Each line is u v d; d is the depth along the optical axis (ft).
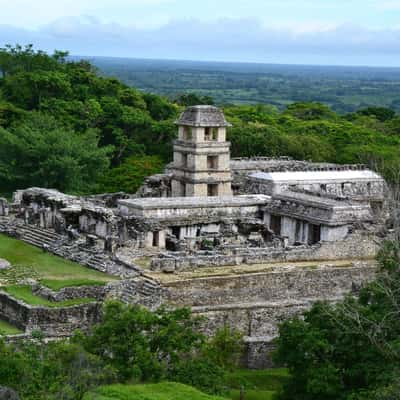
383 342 166.20
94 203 293.43
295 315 211.20
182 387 153.99
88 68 564.71
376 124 622.13
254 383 197.06
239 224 266.98
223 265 232.32
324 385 162.71
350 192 326.65
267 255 239.71
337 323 171.42
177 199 269.03
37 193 289.12
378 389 149.48
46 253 248.93
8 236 270.87
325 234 254.47
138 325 162.30
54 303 199.11
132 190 387.96
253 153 444.14
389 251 195.00
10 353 137.69
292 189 302.25
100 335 159.84
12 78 488.02
